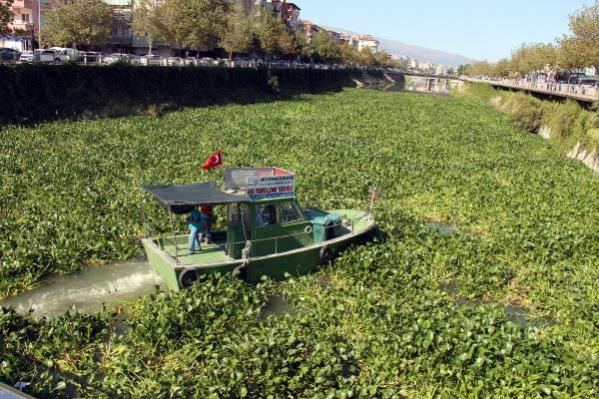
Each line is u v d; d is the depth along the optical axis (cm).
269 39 7550
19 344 987
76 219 1653
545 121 4641
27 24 6081
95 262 1427
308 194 2100
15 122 3050
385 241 1627
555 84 5178
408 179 2475
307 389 907
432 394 938
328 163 2717
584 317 1245
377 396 927
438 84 14900
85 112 3544
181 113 4250
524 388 927
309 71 8600
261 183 1325
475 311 1191
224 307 1155
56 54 4247
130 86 4141
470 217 2006
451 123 4897
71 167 2223
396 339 1045
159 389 882
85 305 1214
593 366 995
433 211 2077
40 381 903
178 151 2733
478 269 1478
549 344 1045
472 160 3077
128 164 2384
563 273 1519
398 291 1316
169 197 1264
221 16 6006
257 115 4625
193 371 964
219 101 5228
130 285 1331
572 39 4356
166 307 1116
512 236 1744
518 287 1432
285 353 981
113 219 1678
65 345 1012
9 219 1645
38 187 1928
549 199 2284
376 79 14125
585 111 3725
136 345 1028
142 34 5516
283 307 1258
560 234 1775
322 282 1391
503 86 7800
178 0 5344
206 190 1352
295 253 1365
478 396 924
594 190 2527
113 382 904
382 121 4753
